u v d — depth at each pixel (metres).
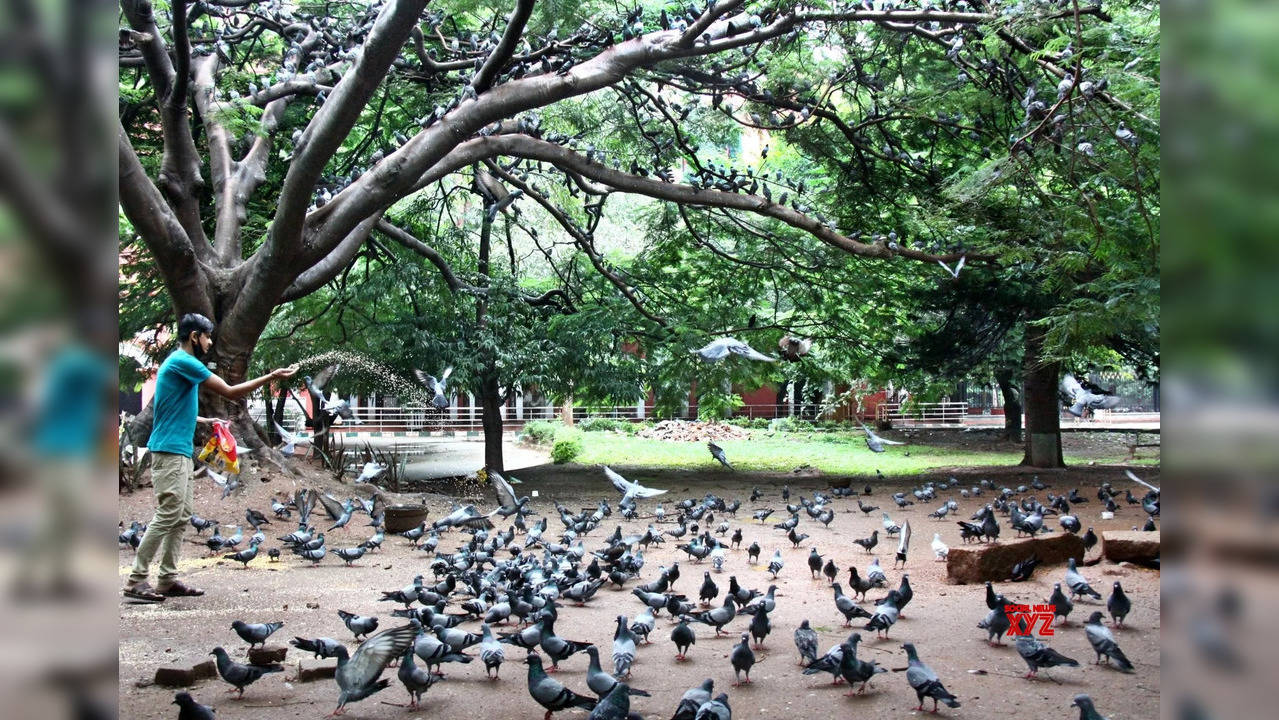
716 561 12.65
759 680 7.35
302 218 15.89
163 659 7.49
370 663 5.97
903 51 23.31
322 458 20.89
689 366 28.20
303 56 19.38
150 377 23.42
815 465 33.00
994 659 7.89
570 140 22.42
